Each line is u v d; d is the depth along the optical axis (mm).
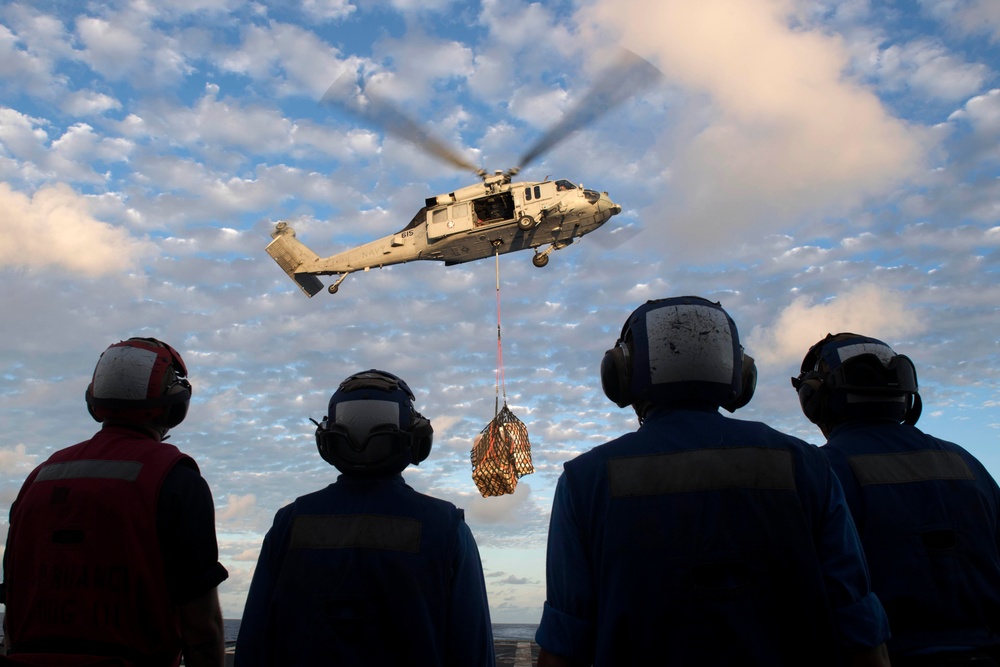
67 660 3217
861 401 3639
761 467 2572
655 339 2893
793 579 2461
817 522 2605
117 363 3779
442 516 3467
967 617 3168
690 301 3008
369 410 3520
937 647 3113
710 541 2480
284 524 3467
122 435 3715
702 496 2539
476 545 3588
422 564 3311
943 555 3205
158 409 3826
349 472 3537
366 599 3227
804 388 3869
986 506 3359
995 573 3254
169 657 3490
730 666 2381
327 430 3514
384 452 3488
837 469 3436
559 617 2701
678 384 2852
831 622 2447
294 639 3219
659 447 2691
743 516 2504
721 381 2867
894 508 3285
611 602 2533
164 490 3496
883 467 3383
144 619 3400
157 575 3428
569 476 2812
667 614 2439
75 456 3623
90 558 3371
